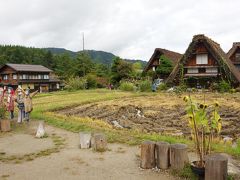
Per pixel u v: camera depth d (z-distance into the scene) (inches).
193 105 286.5
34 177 299.7
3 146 430.0
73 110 855.1
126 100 1072.8
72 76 2215.8
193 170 275.6
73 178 295.0
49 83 2610.7
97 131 498.6
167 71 1707.7
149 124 599.8
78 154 376.8
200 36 1541.6
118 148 396.5
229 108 805.9
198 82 1600.6
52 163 343.3
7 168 329.1
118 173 305.0
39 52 4746.6
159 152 310.5
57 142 445.4
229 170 283.7
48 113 756.6
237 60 1823.3
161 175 295.6
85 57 2517.2
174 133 499.5
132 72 1967.3
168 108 841.5
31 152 394.0
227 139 447.2
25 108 622.2
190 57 1614.2
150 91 1519.4
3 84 2449.6
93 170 315.9
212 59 1571.1
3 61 3912.4
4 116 589.9
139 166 324.2
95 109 861.2
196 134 286.4
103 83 2207.2
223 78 1524.4
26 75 2416.3
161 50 1902.1
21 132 531.8
